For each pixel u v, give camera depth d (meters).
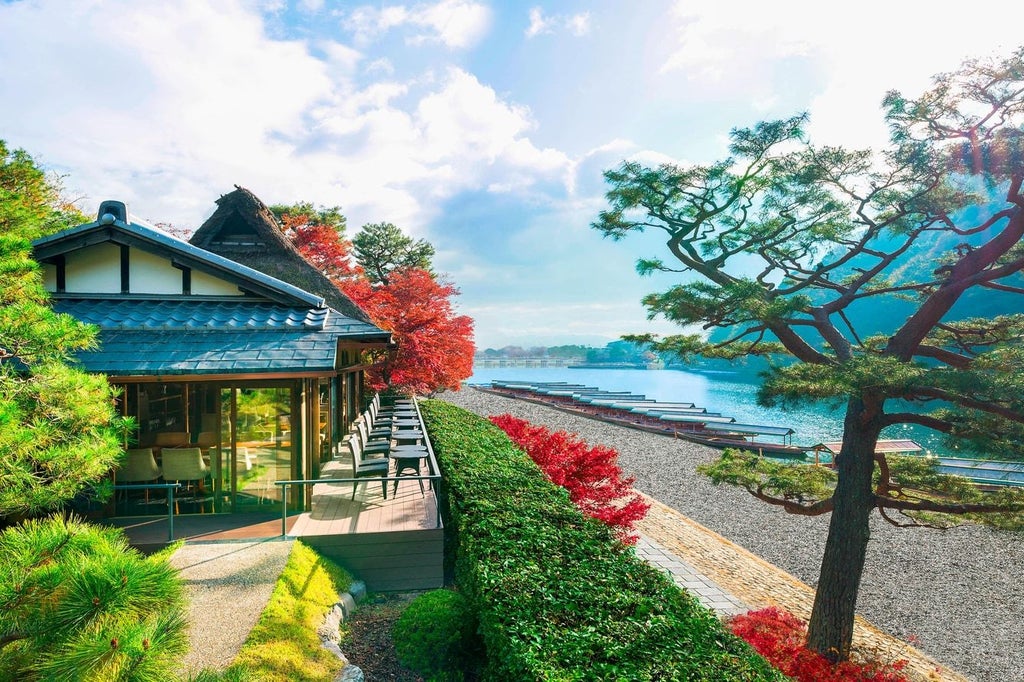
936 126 9.54
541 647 3.33
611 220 12.13
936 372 7.48
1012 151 8.59
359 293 20.69
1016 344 9.91
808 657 7.99
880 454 9.70
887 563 13.77
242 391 8.83
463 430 12.63
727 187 11.32
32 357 4.57
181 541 7.39
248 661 4.80
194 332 9.41
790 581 12.10
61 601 2.40
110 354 8.55
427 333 20.81
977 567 13.53
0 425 3.51
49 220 16.42
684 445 27.36
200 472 8.74
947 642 10.11
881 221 11.78
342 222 44.72
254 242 15.96
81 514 8.48
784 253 12.81
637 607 3.93
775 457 26.17
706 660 3.28
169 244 10.21
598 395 46.66
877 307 66.62
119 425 4.93
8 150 15.20
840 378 7.79
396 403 19.16
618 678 2.99
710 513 17.36
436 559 7.73
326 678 4.93
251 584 6.27
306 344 9.15
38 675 2.32
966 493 9.50
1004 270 8.88
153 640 2.35
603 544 5.23
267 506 8.73
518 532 5.43
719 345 12.18
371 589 7.59
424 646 5.34
